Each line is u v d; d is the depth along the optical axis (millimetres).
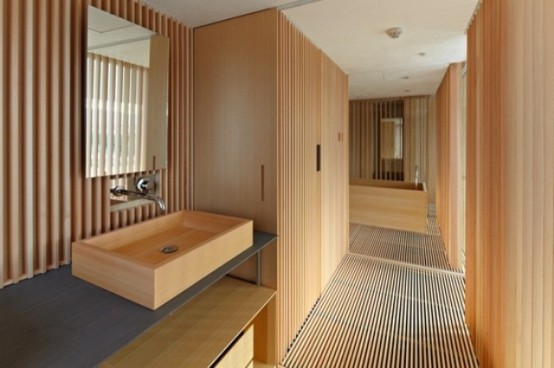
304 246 2441
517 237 1285
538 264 1094
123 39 1639
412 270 3416
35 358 877
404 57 2986
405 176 6188
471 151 2121
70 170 1477
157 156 1862
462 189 3469
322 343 2229
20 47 1273
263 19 1920
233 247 1575
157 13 1880
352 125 6582
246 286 2027
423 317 2535
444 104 3928
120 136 1657
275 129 1931
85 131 1505
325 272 2988
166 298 1146
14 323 1031
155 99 1824
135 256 1548
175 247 1667
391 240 4387
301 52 2301
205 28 2119
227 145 2098
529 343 1182
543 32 1042
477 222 1985
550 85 997
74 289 1246
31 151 1323
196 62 2166
